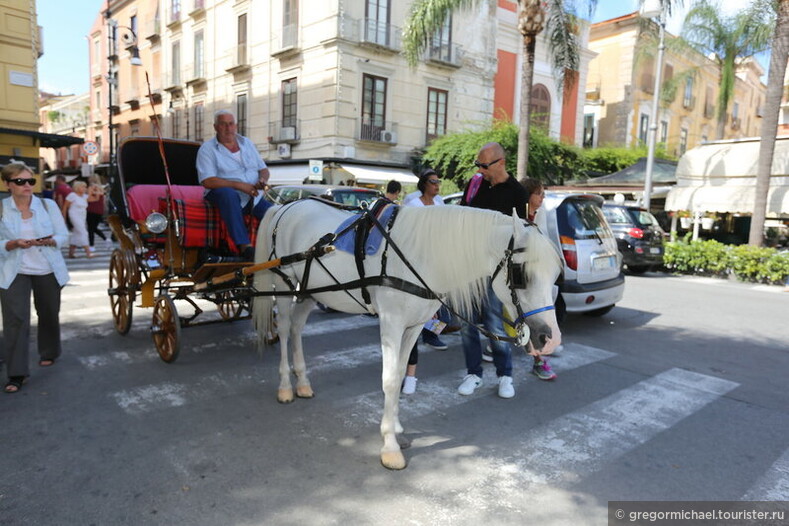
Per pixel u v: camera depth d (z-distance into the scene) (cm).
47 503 276
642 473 328
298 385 432
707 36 1903
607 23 3042
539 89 2552
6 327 419
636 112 3047
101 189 1434
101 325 628
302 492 295
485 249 297
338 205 417
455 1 1237
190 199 498
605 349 604
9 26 1602
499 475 321
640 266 1293
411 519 273
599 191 1908
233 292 511
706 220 1728
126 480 300
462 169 1938
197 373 477
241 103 2350
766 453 358
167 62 2798
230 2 2327
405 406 423
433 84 2175
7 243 405
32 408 393
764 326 735
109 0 3234
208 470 314
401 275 319
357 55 1942
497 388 465
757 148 1399
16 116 1641
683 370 534
